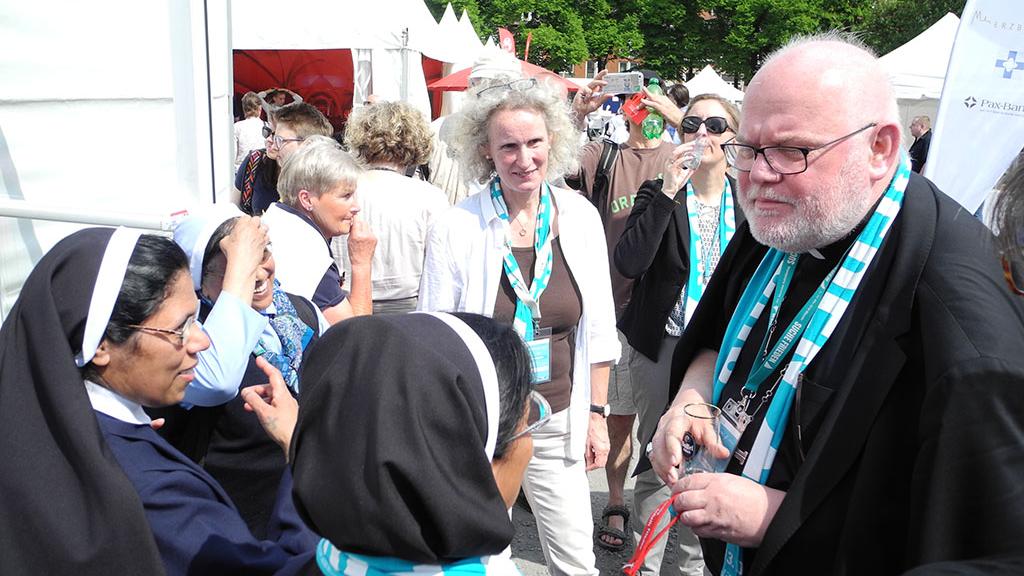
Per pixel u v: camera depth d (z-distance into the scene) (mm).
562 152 2951
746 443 1789
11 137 2291
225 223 2359
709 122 3365
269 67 13297
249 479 2189
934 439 1367
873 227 1638
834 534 1566
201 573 1576
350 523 1038
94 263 1582
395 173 4191
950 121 2779
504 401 1209
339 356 1136
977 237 1543
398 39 10023
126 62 2553
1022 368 1325
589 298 2898
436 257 2912
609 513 4059
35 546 1378
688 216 3367
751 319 1914
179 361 1688
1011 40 2703
